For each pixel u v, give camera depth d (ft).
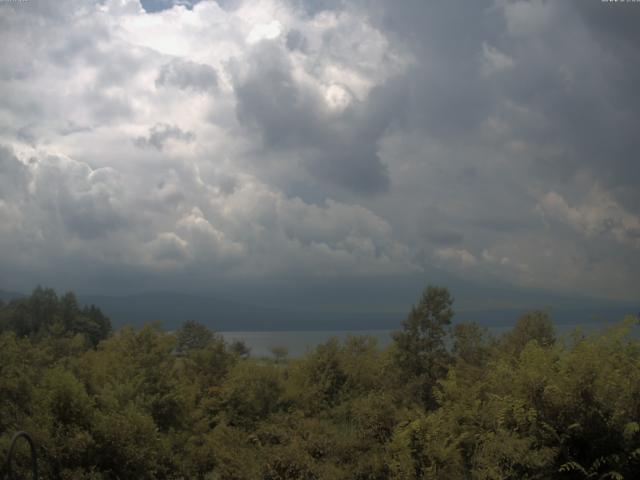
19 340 48.08
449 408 31.65
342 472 29.60
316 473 29.99
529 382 26.63
